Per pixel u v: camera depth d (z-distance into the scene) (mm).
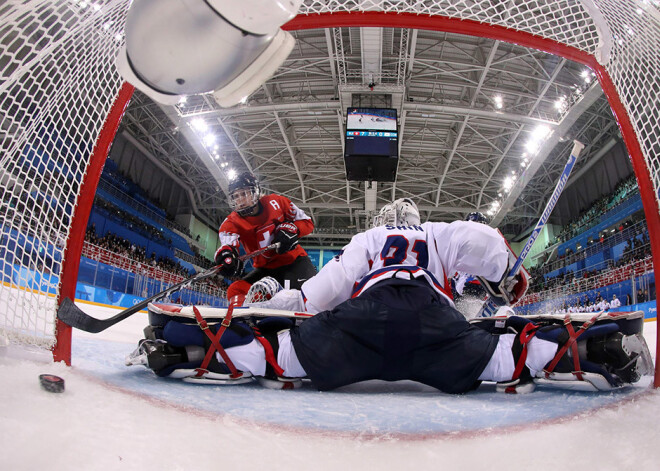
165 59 820
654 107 1593
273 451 954
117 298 11922
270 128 17875
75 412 1021
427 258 1952
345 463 910
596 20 1753
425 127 17516
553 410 1357
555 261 22906
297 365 1754
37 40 1358
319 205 23875
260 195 3295
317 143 19000
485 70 13773
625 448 929
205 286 18578
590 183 22781
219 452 908
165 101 927
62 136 1706
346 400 1571
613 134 18484
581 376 1612
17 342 1576
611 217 19562
